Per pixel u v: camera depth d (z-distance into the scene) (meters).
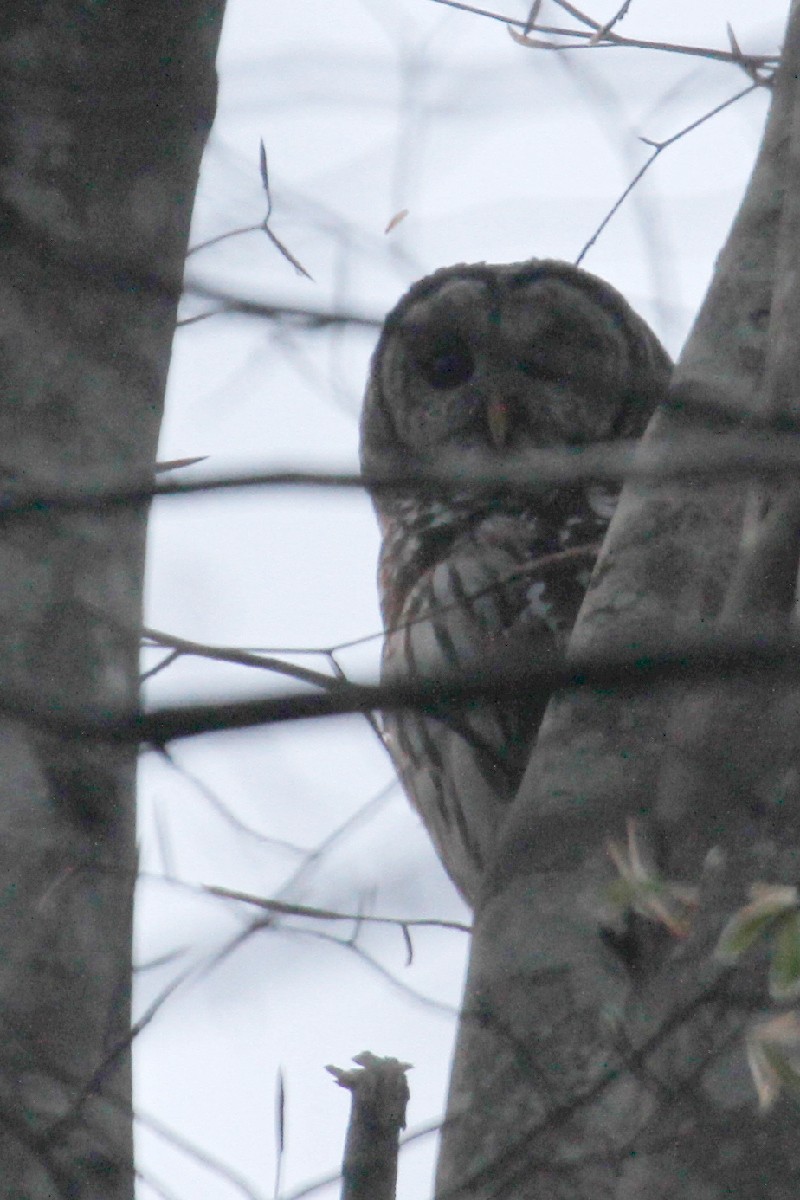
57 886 6.74
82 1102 6.45
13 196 7.52
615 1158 6.15
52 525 7.03
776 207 7.74
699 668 4.08
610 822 6.91
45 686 6.83
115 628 7.07
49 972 6.69
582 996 6.82
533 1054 6.79
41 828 6.78
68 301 7.36
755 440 4.71
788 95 7.97
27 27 7.80
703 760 6.07
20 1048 6.58
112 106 7.81
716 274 7.69
